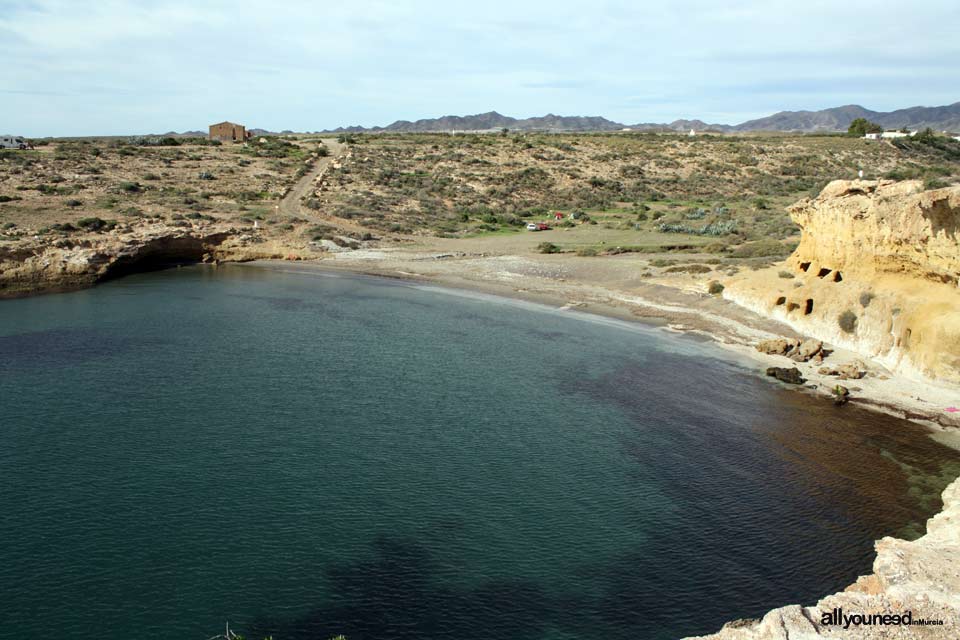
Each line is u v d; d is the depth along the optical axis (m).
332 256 78.69
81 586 20.14
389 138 157.50
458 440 30.53
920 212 37.22
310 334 47.44
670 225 92.12
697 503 25.72
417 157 130.38
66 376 37.53
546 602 20.25
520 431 31.72
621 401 35.69
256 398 34.81
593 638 18.89
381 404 34.47
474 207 106.81
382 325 50.44
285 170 114.75
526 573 21.50
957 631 15.98
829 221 46.38
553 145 145.62
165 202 88.31
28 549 21.72
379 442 30.08
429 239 88.62
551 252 79.38
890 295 40.88
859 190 45.41
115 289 62.59
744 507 25.47
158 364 39.97
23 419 31.48
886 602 17.11
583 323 51.59
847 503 25.72
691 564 22.11
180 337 46.03
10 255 61.91
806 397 36.19
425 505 25.08
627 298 58.91
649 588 20.95
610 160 137.25
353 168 117.56
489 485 26.64
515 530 23.72
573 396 36.28
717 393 36.94
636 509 25.23
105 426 30.91
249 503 24.75
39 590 19.91
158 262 75.06
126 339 45.28
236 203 94.25
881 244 41.47
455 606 19.97
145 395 34.91
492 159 132.62
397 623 19.25
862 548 22.95
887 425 32.56
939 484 27.03
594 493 26.27
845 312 43.31
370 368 40.09
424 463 28.25
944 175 111.38
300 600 19.94
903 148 151.00
